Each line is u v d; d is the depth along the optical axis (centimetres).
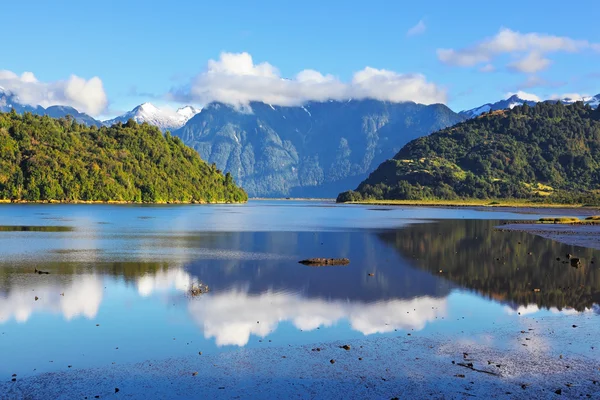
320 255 7006
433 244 8506
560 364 2642
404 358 2747
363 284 4831
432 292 4466
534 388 2347
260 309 3853
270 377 2500
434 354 2806
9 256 6681
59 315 3666
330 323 3466
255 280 5038
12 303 4000
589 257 6762
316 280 5044
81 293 4403
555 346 2930
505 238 9600
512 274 5391
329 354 2820
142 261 6334
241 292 4462
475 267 5888
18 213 18038
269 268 5800
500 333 3189
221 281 4988
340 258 6450
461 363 2666
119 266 5919
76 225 12688
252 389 2359
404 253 7250
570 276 5259
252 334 3222
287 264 6119
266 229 11875
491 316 3622
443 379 2458
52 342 3059
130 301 4109
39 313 3712
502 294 4372
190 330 3306
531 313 3709
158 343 3039
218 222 14575
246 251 7438
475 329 3288
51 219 14962
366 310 3819
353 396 2284
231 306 3947
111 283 4866
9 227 11706
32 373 2567
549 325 3375
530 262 6297
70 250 7412
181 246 8081
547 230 11606
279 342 3048
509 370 2562
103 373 2564
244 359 2750
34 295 4294
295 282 4931
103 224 13238
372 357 2767
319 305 3981
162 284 4828
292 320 3547
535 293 4416
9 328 3338
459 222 14800
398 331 3262
